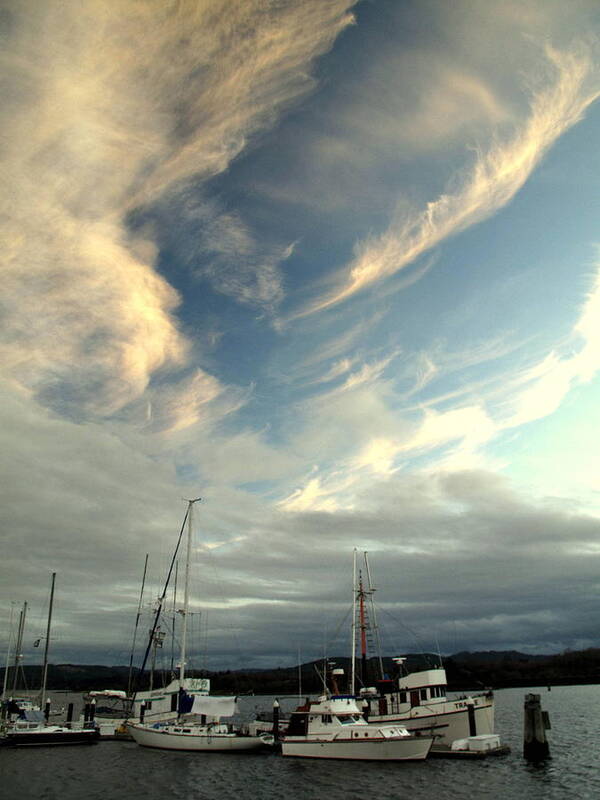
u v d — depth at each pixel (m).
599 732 94.06
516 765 59.66
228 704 74.62
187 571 84.12
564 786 51.53
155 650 100.75
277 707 75.56
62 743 81.44
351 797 49.22
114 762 66.88
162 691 85.19
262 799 49.19
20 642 113.50
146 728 76.81
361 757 62.09
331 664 72.38
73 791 52.84
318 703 68.19
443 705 67.56
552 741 84.56
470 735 66.69
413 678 70.31
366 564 81.19
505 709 157.00
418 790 50.81
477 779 54.06
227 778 57.34
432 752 63.88
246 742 70.44
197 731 72.94
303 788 52.53
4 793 52.25
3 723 91.00
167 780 57.00
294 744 66.00
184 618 81.38
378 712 71.19
